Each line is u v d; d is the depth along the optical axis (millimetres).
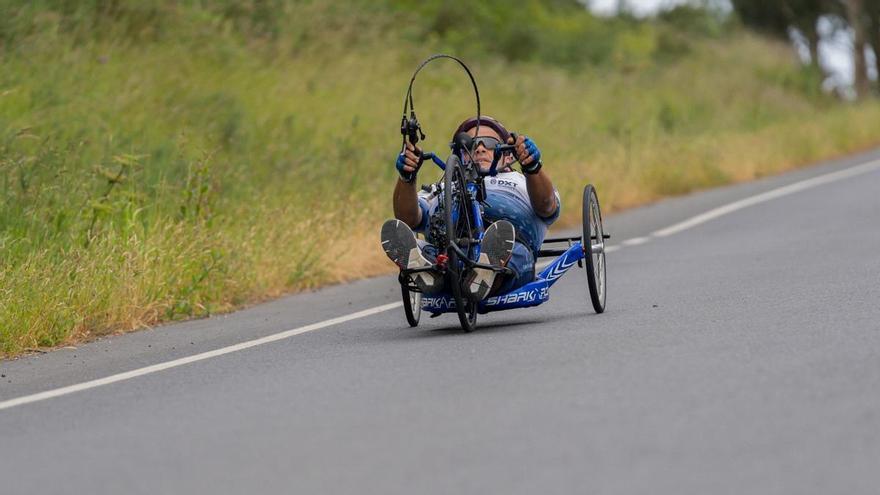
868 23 77438
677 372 12164
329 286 22844
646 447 9656
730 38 76250
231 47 36281
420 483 9172
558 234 29484
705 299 17609
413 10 54688
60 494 9641
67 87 29797
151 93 31453
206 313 20062
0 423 12547
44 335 17750
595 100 48656
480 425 10664
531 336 15117
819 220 28844
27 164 24141
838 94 72500
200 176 24422
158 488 9578
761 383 11445
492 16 59469
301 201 25781
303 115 34094
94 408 12914
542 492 8773
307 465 9859
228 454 10383
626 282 20688
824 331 13953
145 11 35781
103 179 24750
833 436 9633
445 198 15086
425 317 18250
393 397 12039
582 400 11273
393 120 36000
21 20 31734
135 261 19766
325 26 41688
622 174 35594
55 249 20766
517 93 44188
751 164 41844
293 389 12914
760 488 8586
